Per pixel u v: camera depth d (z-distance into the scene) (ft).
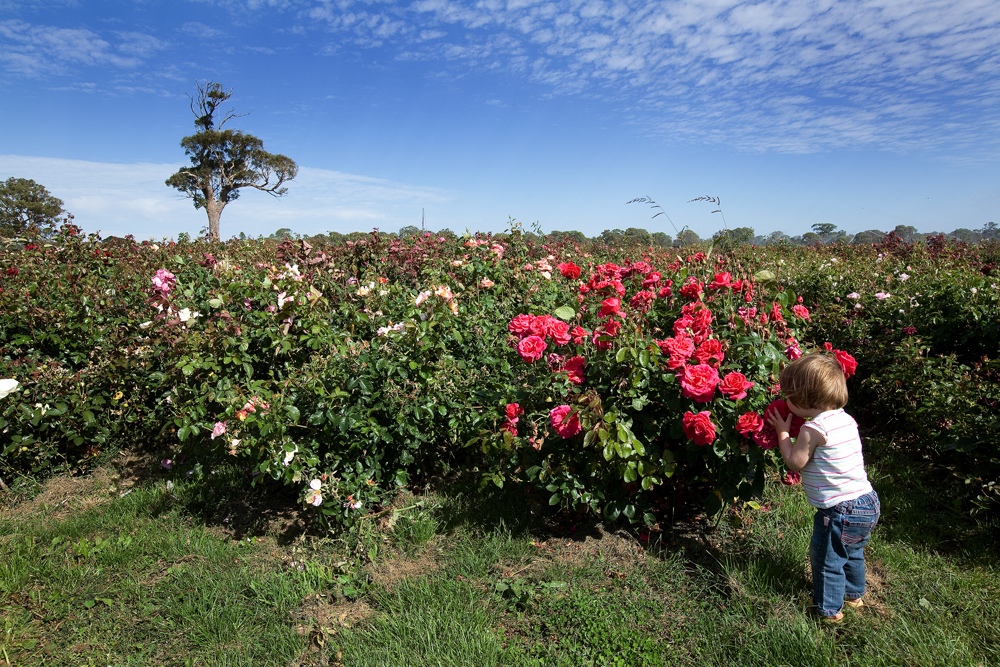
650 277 10.55
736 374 7.40
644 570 8.09
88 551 8.88
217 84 126.31
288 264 15.49
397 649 6.65
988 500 8.60
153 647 7.01
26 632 7.25
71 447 11.89
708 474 8.80
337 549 8.93
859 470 6.77
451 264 16.60
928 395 10.93
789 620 6.93
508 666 6.40
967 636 6.50
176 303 13.08
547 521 9.43
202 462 11.45
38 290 14.55
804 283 18.07
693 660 6.45
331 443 9.43
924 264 23.06
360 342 11.14
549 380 8.84
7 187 153.38
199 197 134.00
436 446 10.84
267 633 7.14
